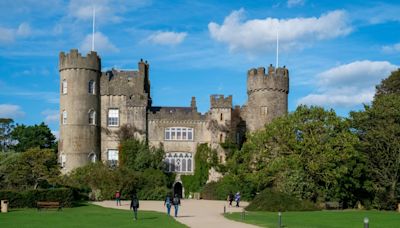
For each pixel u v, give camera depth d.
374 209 56.66
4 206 46.16
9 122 97.88
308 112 58.44
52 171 58.78
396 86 75.38
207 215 43.94
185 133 79.06
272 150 59.09
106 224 34.94
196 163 77.56
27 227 33.00
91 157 75.62
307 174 55.78
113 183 66.25
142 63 79.62
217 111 77.69
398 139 58.22
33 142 95.06
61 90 76.44
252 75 80.06
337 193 55.94
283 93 79.62
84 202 59.06
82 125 75.25
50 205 47.97
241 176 65.62
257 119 78.81
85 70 76.06
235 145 76.88
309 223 36.69
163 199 68.50
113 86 78.56
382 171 58.19
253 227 33.22
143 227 32.94
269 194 51.66
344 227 33.94
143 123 78.12
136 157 75.94
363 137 60.91
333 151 54.47
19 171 57.38
